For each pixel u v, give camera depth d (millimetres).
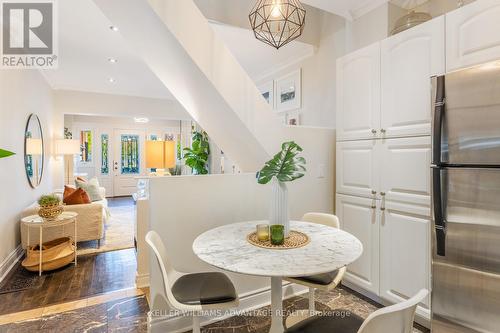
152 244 1560
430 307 1864
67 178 6547
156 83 5582
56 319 2170
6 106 3150
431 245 1788
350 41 3016
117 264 3283
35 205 3662
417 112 2004
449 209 1669
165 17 1771
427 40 1937
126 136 8914
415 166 2031
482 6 1651
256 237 1751
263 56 3811
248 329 2100
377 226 2332
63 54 4027
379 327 970
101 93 6254
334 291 2635
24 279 2861
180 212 2115
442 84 1682
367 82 2402
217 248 1555
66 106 5934
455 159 1631
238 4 2920
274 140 2482
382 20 2654
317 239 1715
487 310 1527
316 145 2820
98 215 3773
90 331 2023
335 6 2779
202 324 2154
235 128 2412
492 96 1467
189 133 9359
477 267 1560
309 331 1248
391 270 2217
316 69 3523
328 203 2912
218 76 2068
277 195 1710
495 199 1472
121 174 8875
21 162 3658
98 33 3396
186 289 1617
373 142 2355
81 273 3025
